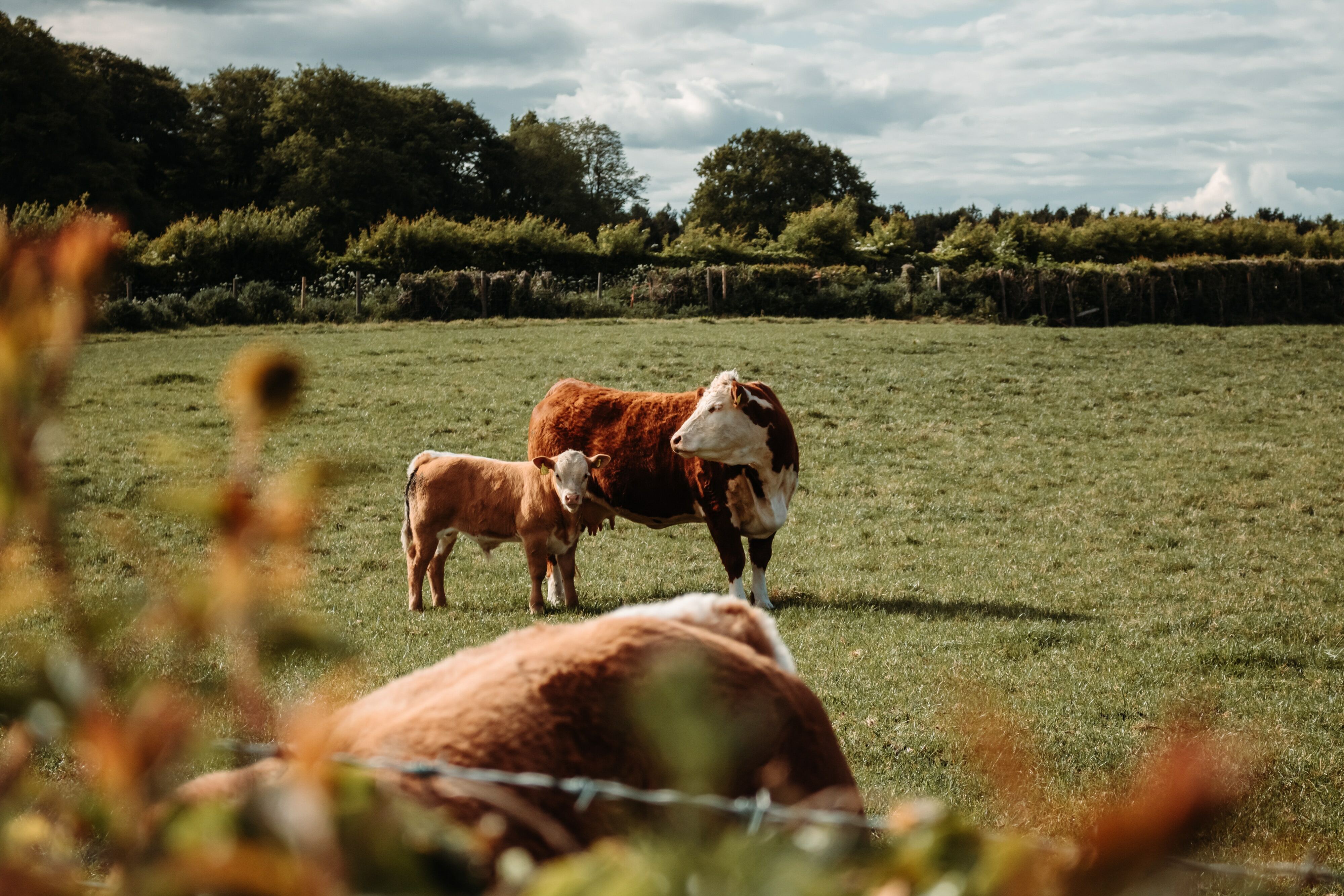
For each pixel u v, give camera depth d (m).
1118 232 54.34
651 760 1.70
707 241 48.28
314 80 70.44
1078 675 7.35
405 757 1.57
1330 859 4.46
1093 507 13.48
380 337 27.77
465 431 17.03
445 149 76.75
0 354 0.56
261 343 0.57
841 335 28.83
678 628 1.97
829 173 86.12
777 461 9.27
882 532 12.36
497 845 1.42
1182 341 28.20
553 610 9.25
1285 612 9.22
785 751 1.92
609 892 0.51
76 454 14.05
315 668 5.82
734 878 0.52
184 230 35.62
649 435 9.61
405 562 10.95
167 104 72.38
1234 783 0.50
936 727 6.04
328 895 0.55
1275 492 14.16
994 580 10.38
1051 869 0.61
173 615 0.60
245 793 0.61
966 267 49.97
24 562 0.60
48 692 0.59
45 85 54.94
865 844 1.16
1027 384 21.78
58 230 0.57
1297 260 39.19
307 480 0.58
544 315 34.50
